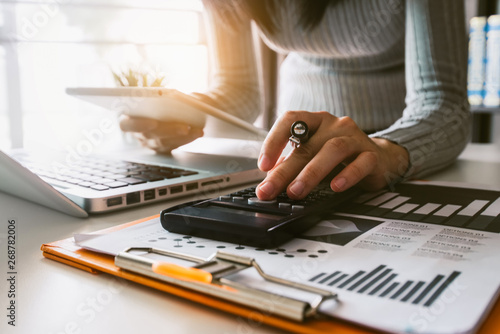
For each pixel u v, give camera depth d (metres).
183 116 0.60
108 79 2.84
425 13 0.71
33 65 2.67
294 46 1.01
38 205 0.46
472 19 1.73
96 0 2.78
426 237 0.32
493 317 0.21
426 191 0.48
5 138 2.64
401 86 0.99
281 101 1.26
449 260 0.27
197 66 3.11
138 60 2.96
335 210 0.40
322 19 0.94
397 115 1.01
